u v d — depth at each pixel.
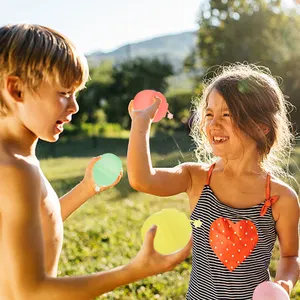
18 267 1.27
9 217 1.29
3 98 1.42
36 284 1.27
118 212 7.13
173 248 1.47
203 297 2.13
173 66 29.02
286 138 2.44
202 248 2.17
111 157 2.02
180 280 4.11
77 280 1.29
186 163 2.31
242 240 2.12
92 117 28.20
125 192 8.64
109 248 5.18
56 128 1.47
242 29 25.16
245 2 26.08
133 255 4.93
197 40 27.19
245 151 2.19
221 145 2.18
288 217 2.17
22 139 1.45
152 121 2.00
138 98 2.04
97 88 28.31
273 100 2.28
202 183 2.25
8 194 1.29
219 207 2.18
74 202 1.99
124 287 3.95
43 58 1.40
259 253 2.13
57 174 11.96
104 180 1.97
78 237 5.63
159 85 28.66
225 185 2.21
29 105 1.41
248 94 2.19
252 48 24.02
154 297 3.79
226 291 2.11
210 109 2.22
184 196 8.09
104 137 26.09
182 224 1.50
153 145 11.77
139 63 29.05
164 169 2.13
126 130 28.52
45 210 1.46
